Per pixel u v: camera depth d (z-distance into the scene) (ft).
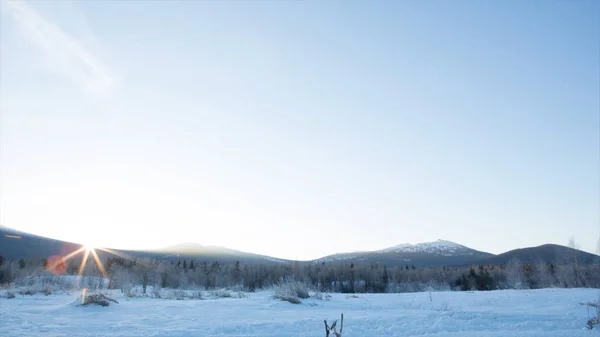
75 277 196.13
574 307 62.18
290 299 77.92
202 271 277.23
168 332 46.65
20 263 268.21
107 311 66.39
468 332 46.29
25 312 64.54
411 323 51.70
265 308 70.23
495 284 278.05
